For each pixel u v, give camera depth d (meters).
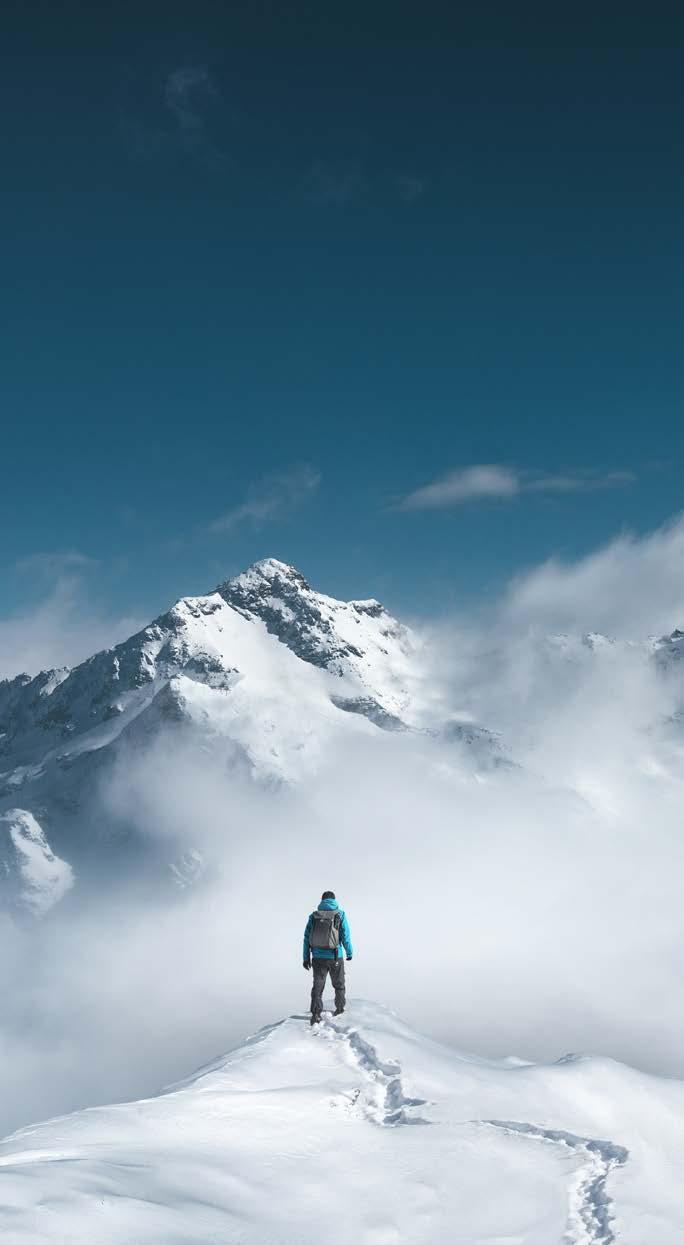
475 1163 10.59
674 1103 13.86
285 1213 8.71
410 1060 14.51
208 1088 12.98
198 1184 8.97
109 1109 11.49
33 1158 9.25
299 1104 12.55
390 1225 8.77
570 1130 11.77
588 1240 8.57
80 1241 6.82
